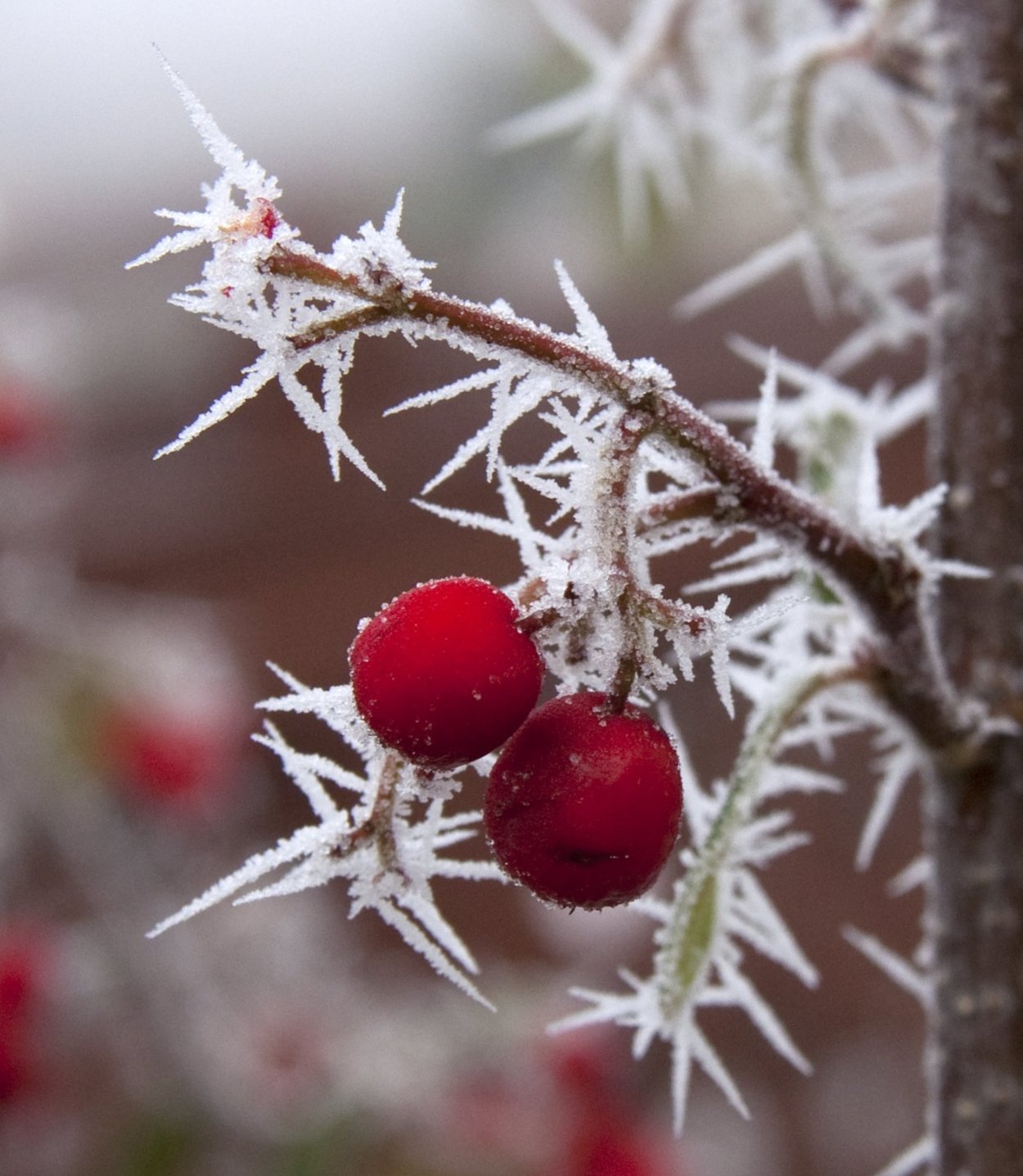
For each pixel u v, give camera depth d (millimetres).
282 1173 330
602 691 141
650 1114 354
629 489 138
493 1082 336
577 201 325
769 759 154
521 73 324
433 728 137
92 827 354
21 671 357
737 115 233
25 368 370
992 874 166
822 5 198
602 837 137
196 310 133
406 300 134
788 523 145
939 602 169
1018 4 172
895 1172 184
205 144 133
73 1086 335
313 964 374
